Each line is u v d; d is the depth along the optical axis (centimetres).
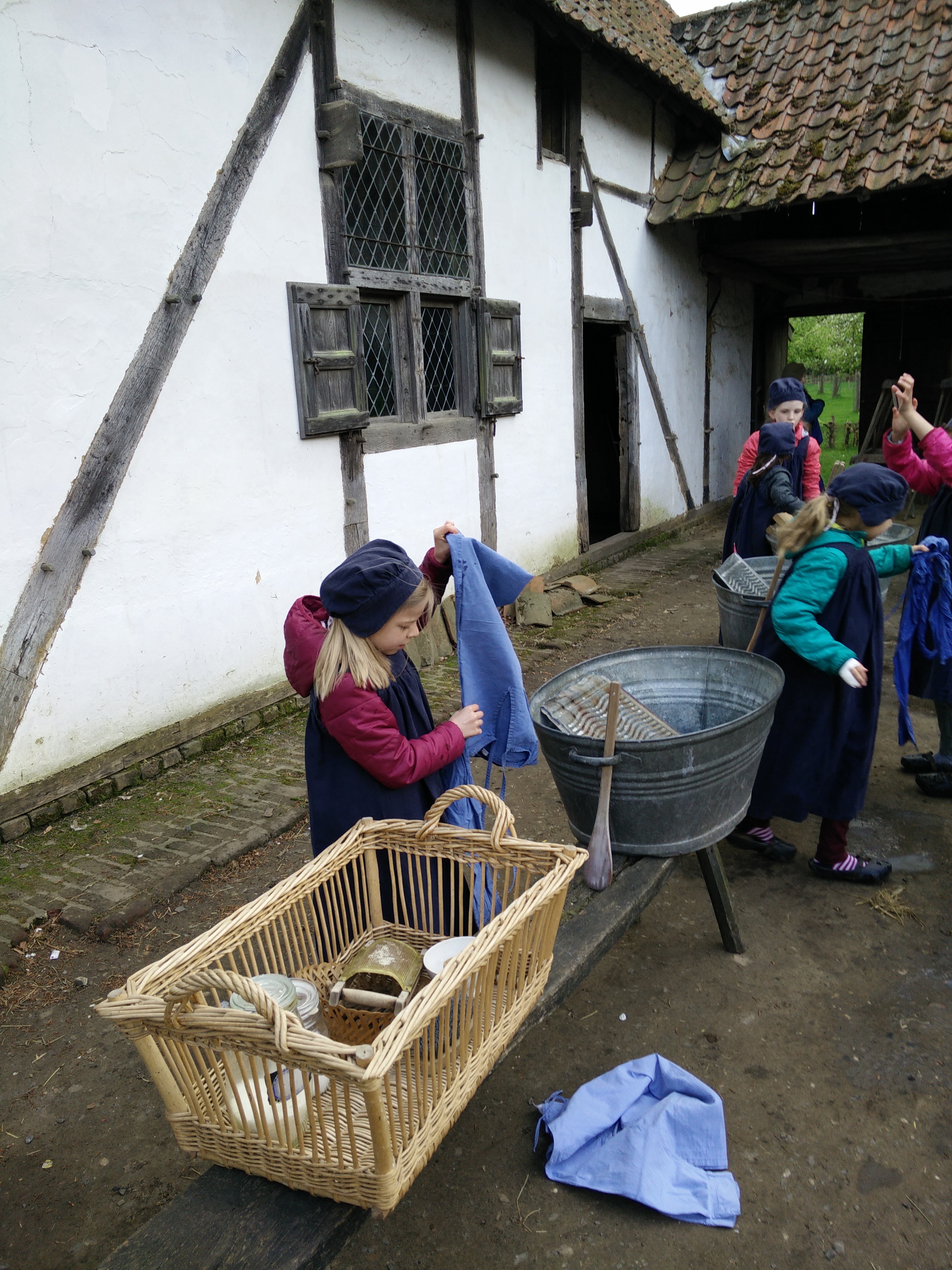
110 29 381
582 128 782
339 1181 145
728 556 512
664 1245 197
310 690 212
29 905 326
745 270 1109
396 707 213
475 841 198
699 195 916
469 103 623
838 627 299
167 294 418
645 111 900
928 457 379
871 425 1235
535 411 751
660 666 310
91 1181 218
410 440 596
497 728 230
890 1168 215
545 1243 199
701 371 1094
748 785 274
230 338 454
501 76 659
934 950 296
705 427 1125
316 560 524
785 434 477
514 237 697
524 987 185
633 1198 203
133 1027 148
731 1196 205
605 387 1099
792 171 880
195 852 359
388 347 588
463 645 226
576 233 789
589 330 1084
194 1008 145
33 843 372
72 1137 231
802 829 383
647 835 257
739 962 293
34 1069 254
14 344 360
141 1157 225
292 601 511
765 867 352
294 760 450
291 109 474
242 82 444
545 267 745
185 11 412
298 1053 135
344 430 527
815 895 330
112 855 360
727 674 301
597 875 249
